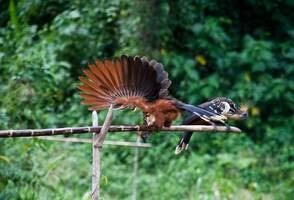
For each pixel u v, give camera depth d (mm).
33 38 15094
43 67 11070
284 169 14734
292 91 16344
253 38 17000
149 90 6957
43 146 10516
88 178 13102
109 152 14398
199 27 16062
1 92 10898
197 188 13547
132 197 13273
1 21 15312
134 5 15148
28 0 14828
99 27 15047
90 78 6848
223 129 7438
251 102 15875
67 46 14719
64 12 14688
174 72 15406
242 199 13633
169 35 15742
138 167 14406
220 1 17078
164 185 13805
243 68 16344
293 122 16172
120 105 7012
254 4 17297
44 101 11109
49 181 12164
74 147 13688
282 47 16750
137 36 15148
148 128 7285
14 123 10805
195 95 15539
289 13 17422
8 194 10000
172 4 15953
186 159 14656
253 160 14664
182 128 7352
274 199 13883
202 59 16219
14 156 10383
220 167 14406
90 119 14047
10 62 11164
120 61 6758
